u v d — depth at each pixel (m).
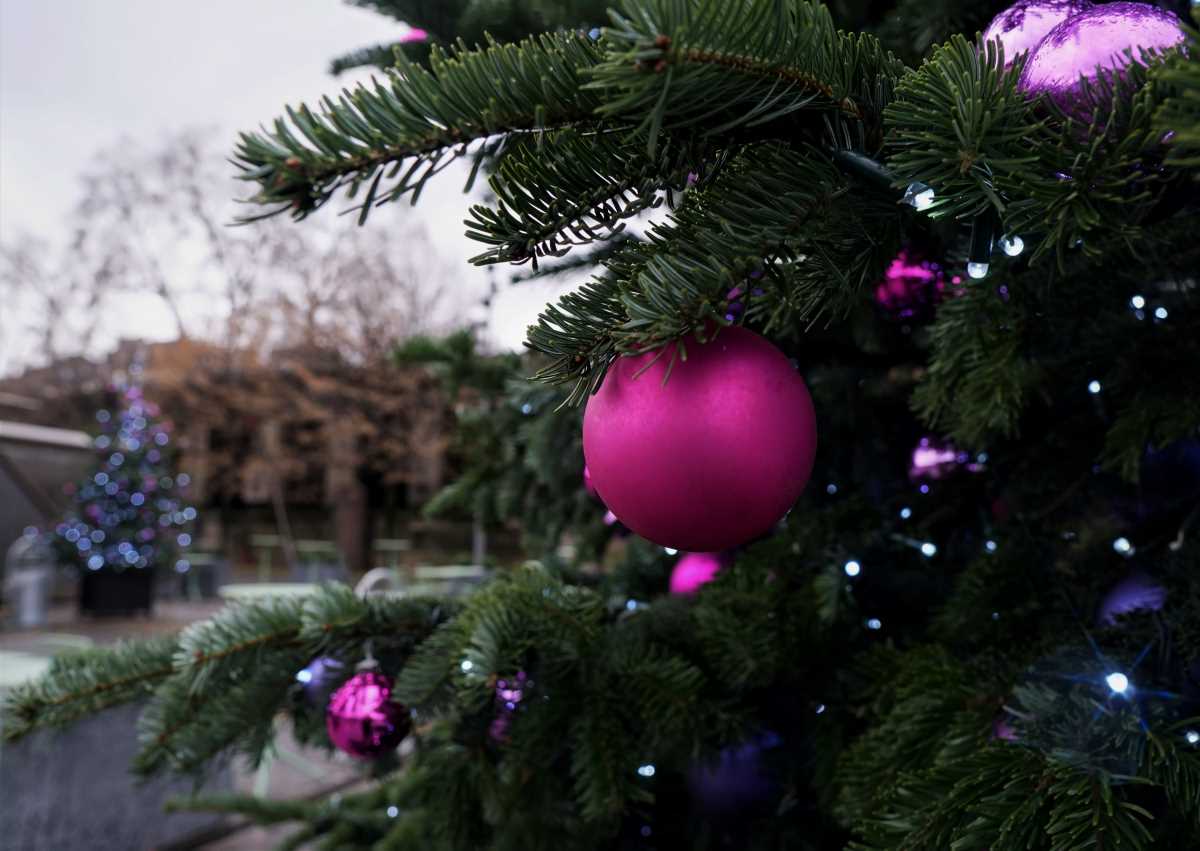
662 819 1.26
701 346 0.46
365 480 20.47
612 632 0.97
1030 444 1.11
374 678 0.94
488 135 0.39
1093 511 1.09
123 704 0.99
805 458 0.47
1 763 2.80
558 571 1.49
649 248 0.43
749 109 0.41
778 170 0.43
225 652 0.90
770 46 0.37
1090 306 0.77
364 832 1.68
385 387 18.25
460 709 0.91
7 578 9.99
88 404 19.52
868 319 1.01
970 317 0.70
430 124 0.37
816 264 0.45
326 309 18.66
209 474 19.20
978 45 0.41
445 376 1.84
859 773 0.74
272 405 18.27
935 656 0.83
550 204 0.42
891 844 0.56
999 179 0.37
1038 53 0.41
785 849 1.08
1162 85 0.34
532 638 0.88
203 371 18.52
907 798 0.59
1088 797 0.51
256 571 18.58
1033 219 0.39
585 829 1.11
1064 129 0.38
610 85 0.33
